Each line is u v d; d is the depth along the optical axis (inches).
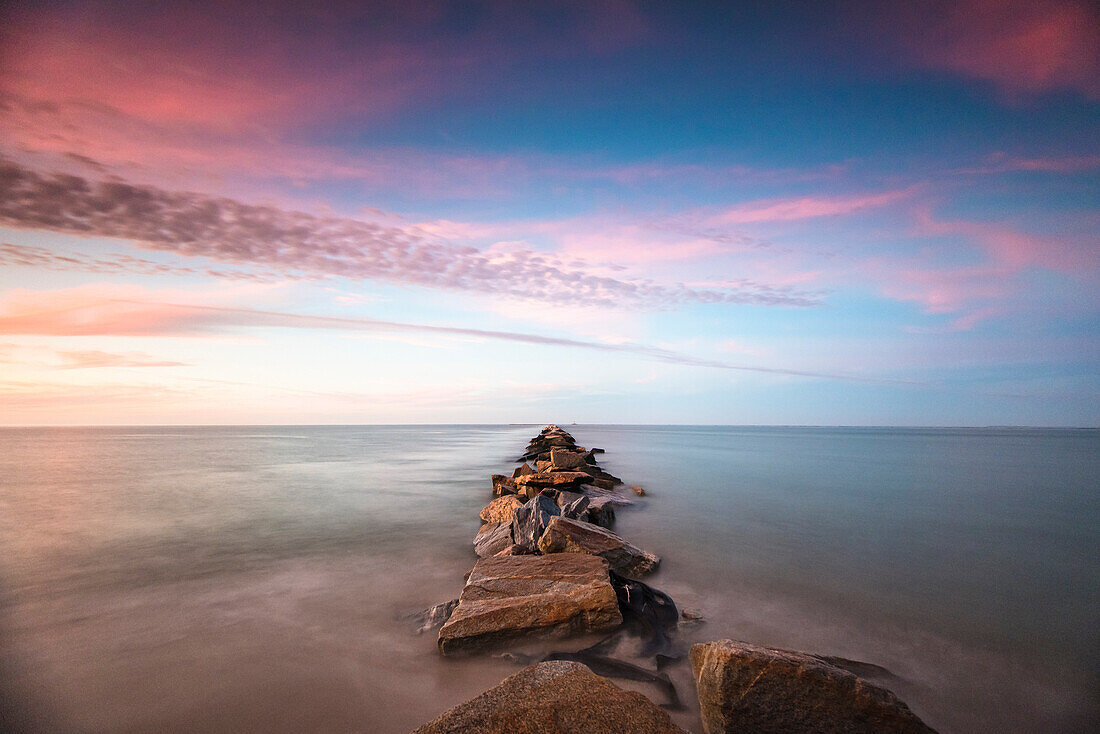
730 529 544.1
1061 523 597.9
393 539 491.5
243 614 302.8
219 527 547.2
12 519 593.0
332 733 188.4
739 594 345.4
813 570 404.2
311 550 451.8
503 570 321.7
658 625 279.1
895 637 285.1
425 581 364.5
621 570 376.8
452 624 252.4
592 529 408.2
